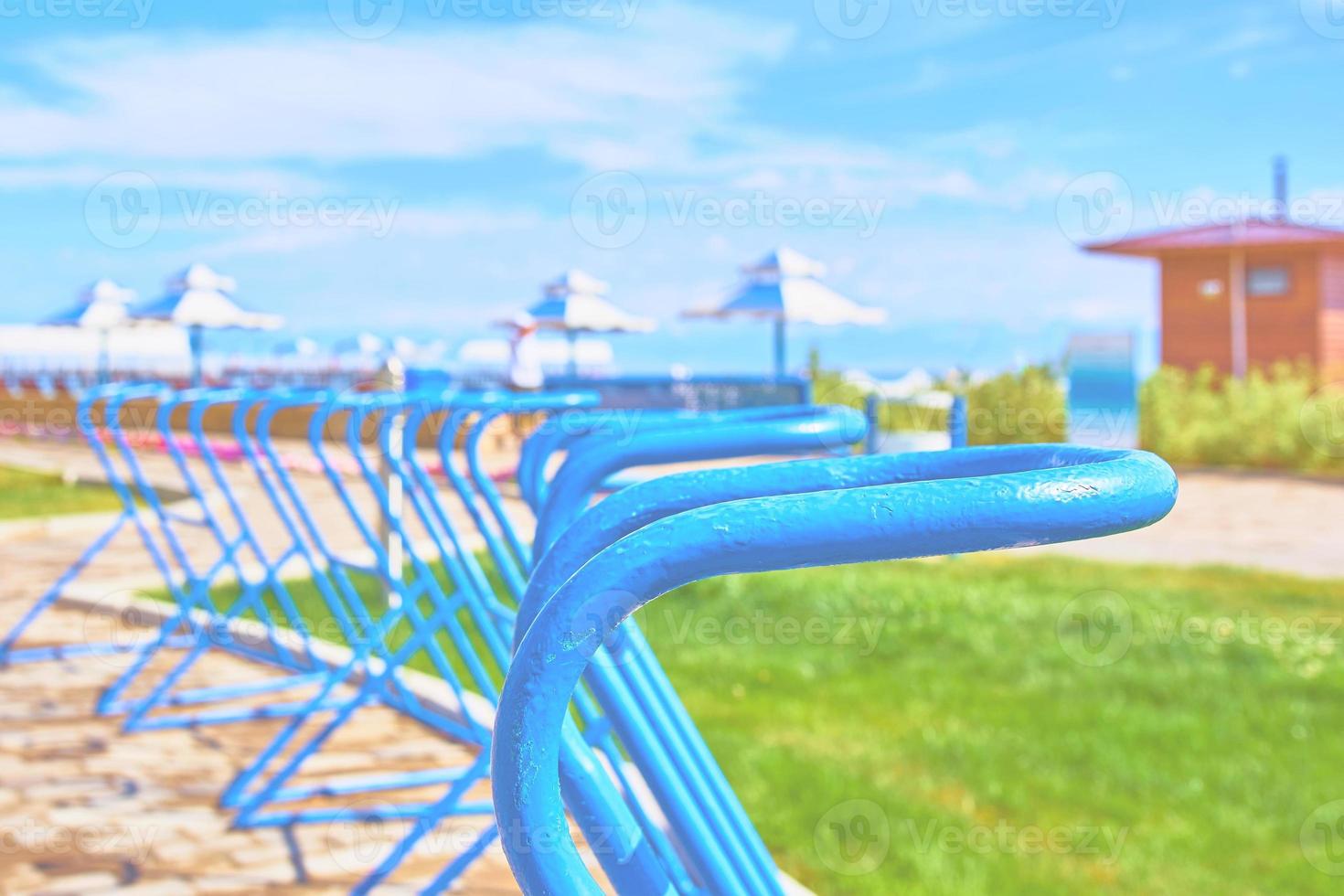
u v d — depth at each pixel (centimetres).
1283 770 387
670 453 142
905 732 427
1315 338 2166
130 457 470
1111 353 1642
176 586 473
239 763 384
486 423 306
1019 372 1669
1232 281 2238
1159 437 1750
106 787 361
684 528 68
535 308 2173
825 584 700
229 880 295
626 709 127
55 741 406
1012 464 86
